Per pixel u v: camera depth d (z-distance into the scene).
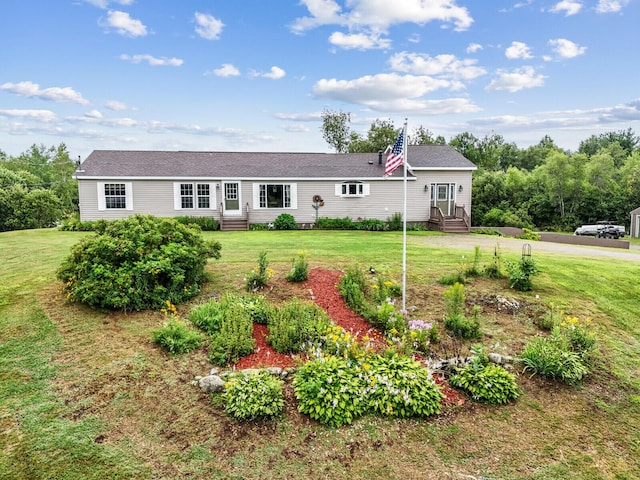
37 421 4.05
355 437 4.12
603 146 69.81
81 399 4.42
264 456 3.81
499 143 65.06
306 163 23.19
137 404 4.41
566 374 5.16
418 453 3.96
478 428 4.36
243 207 21.16
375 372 4.83
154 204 20.22
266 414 4.30
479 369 5.05
